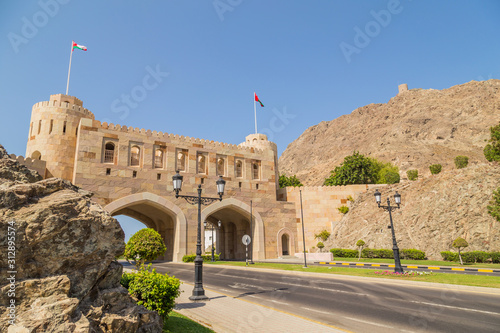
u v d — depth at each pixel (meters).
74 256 5.21
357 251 39.59
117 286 6.30
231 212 50.06
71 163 37.91
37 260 4.92
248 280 21.02
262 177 49.06
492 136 46.62
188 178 42.09
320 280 20.25
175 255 39.25
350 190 51.03
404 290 15.45
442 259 32.06
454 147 141.50
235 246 53.31
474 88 183.88
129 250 16.91
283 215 49.28
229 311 11.38
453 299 12.95
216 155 45.53
